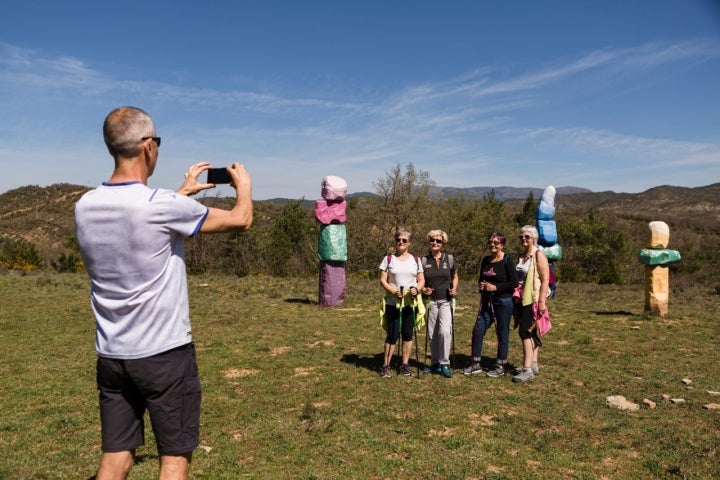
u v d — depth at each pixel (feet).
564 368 27.30
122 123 8.84
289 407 21.27
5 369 27.45
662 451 16.74
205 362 28.71
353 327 39.14
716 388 23.99
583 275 105.70
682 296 64.69
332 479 14.75
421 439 17.66
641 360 29.30
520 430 18.48
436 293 25.71
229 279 82.38
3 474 14.83
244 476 14.89
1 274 82.38
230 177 9.96
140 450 16.92
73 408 21.22
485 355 30.58
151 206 8.55
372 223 132.98
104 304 8.72
